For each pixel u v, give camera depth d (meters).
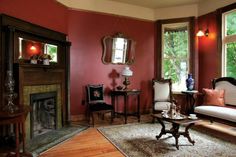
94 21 5.16
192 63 5.52
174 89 5.83
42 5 3.86
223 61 4.86
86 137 3.70
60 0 4.45
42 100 3.97
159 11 5.86
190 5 5.56
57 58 4.28
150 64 5.89
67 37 4.75
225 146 3.21
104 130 4.11
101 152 3.01
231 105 4.23
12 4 3.18
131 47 5.61
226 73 4.86
